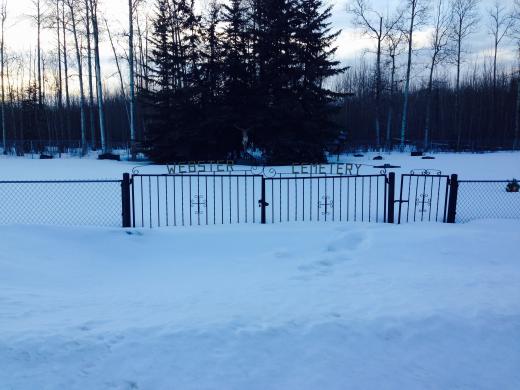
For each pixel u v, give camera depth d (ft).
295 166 78.13
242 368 10.61
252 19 90.58
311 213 33.81
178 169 71.72
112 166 76.95
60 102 134.41
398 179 56.24
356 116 183.52
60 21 110.52
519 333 12.62
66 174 62.59
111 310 13.99
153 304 14.82
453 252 23.41
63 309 14.10
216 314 13.24
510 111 166.81
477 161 86.43
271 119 82.84
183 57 89.66
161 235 26.40
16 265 19.62
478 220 31.27
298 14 84.48
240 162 87.04
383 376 10.75
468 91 180.75
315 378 10.48
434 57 120.26
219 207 37.60
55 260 21.62
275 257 23.39
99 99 101.04
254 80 86.17
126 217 27.81
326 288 16.98
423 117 184.34
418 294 15.81
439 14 153.28
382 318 12.96
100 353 10.69
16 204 37.91
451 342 12.14
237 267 21.83
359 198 42.22
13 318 12.79
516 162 83.35
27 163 83.15
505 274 19.13
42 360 10.35
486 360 11.59
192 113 88.38
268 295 15.93
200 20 90.12
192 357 10.82
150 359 10.64
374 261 22.15
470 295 15.61
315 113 85.61
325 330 12.19
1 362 10.19
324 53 89.66
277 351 11.27
